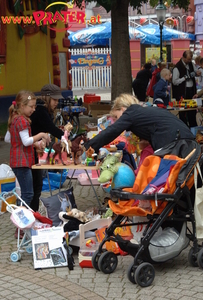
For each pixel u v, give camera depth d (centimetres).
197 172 511
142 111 521
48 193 826
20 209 549
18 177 596
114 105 556
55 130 624
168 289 463
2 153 1175
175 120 525
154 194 469
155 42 3169
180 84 1209
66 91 2034
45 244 539
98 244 541
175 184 482
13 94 1659
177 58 3331
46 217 588
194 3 3469
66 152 607
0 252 578
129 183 537
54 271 519
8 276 509
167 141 512
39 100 639
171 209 484
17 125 581
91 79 3083
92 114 1391
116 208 491
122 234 538
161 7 1934
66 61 2078
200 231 509
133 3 1459
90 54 3073
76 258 554
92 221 552
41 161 640
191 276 493
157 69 1495
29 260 554
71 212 562
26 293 466
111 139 515
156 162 490
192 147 505
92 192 827
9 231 652
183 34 3297
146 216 491
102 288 472
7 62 1628
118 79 1322
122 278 495
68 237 537
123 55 1317
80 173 922
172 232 504
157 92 1114
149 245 480
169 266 523
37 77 1819
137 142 610
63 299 451
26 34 1744
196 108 1136
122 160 624
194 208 501
